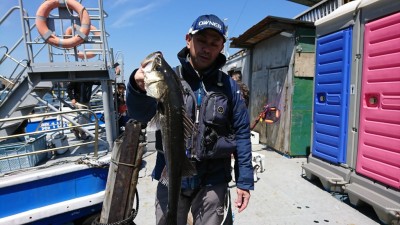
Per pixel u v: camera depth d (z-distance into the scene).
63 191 3.16
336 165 4.43
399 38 3.28
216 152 1.99
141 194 4.57
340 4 6.21
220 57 2.06
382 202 3.40
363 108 3.86
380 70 3.56
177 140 1.71
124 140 2.94
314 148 5.04
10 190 2.90
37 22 6.07
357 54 3.96
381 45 3.54
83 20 6.30
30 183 2.98
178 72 2.10
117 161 2.93
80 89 8.53
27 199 2.98
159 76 1.65
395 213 3.15
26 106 6.27
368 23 3.74
